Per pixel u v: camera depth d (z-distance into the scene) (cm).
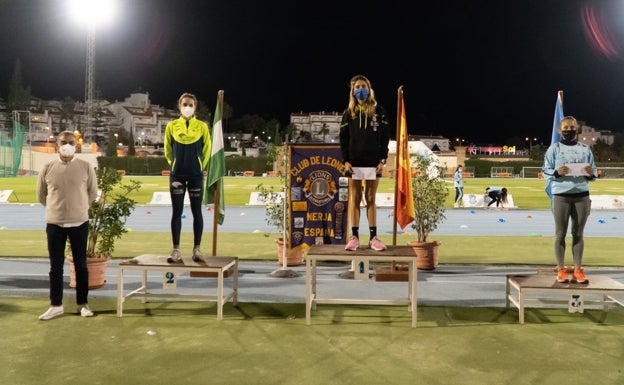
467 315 676
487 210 2469
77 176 661
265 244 1355
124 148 9362
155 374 478
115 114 11712
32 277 909
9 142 5881
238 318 659
